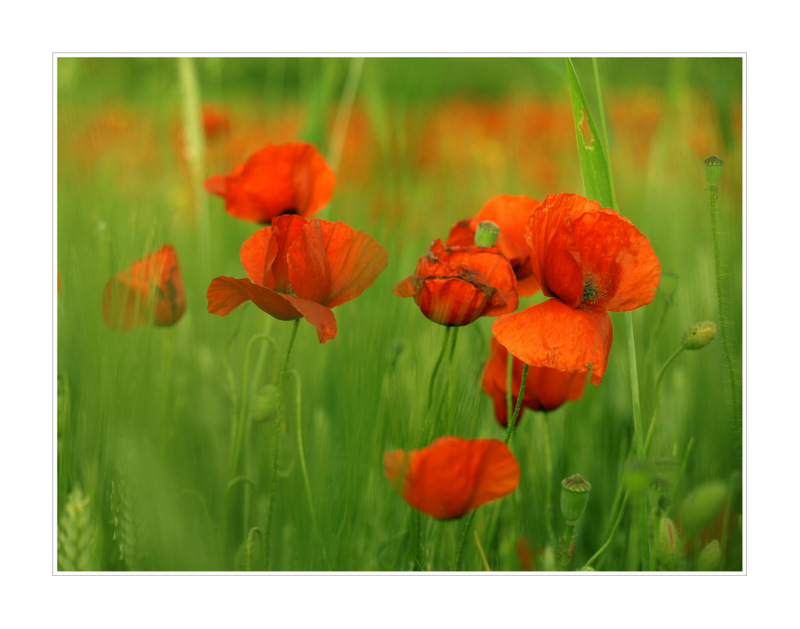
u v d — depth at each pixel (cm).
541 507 135
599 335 119
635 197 192
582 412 143
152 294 126
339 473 125
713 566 126
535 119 255
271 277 120
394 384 124
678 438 137
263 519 128
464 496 120
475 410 126
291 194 137
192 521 123
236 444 130
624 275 121
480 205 211
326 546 124
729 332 132
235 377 136
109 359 124
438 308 122
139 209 140
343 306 138
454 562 125
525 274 127
